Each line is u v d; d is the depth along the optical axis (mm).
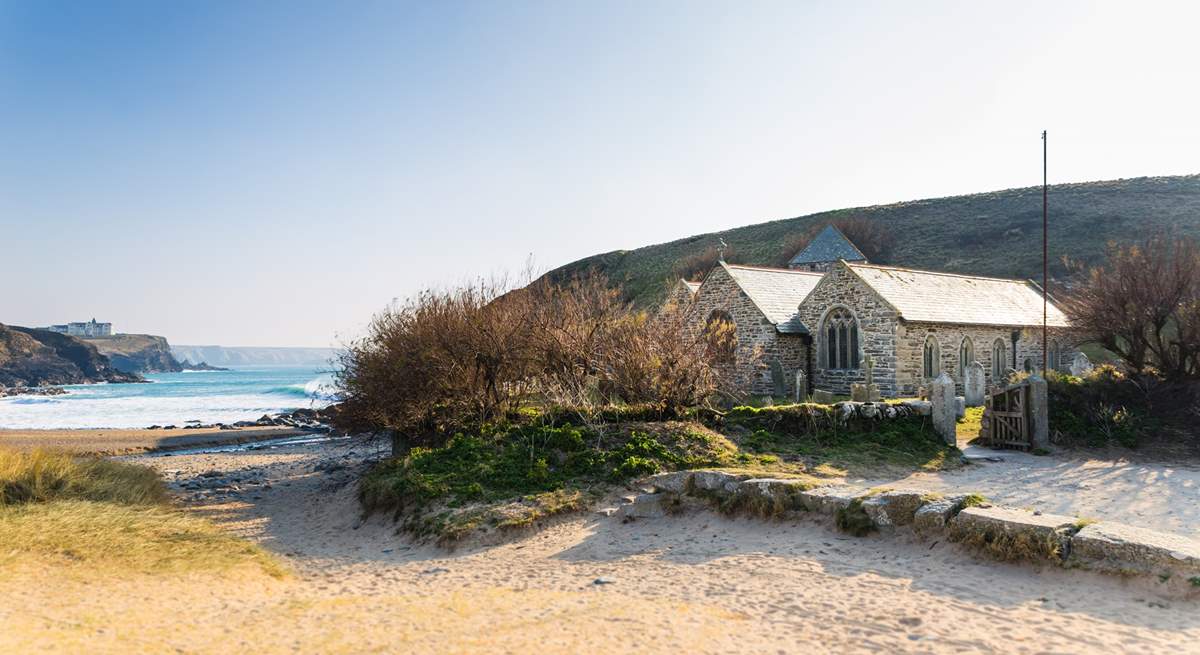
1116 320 23625
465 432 18266
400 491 15055
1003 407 20047
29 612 7410
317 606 8352
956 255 73875
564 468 15359
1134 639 6426
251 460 28703
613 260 106375
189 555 10758
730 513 12070
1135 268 23812
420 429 19375
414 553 12547
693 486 13000
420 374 18906
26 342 136750
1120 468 17250
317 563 12164
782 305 34781
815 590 8117
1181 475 16375
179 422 53281
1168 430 20359
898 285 32875
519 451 16094
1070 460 18312
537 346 19797
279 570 10938
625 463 15180
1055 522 8859
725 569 9352
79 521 11648
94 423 53250
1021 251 69688
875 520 10422
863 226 82312
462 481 15008
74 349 147625
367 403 19875
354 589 9828
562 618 7281
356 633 7051
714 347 21609
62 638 6559
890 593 7906
